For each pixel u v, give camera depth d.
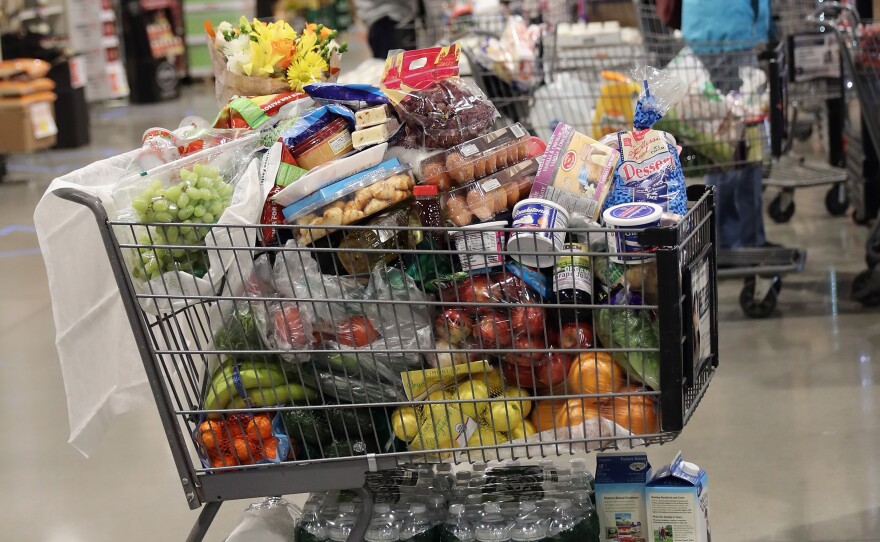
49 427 4.16
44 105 9.63
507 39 4.88
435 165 2.26
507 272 2.20
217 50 2.76
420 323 2.20
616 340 2.13
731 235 5.18
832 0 6.18
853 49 4.72
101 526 3.31
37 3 12.40
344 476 2.21
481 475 2.56
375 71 3.70
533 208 2.18
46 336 5.29
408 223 2.27
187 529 3.25
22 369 4.84
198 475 2.23
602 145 2.33
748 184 5.15
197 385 2.29
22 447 3.98
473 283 2.18
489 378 2.23
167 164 2.25
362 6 7.64
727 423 3.73
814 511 3.05
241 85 2.70
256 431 2.19
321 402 2.25
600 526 2.43
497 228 2.05
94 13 13.65
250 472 2.22
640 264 2.09
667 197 2.25
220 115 2.57
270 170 2.26
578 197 2.28
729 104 4.52
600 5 6.93
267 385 2.21
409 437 2.21
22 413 4.32
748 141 4.60
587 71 4.78
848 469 3.31
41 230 2.23
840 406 3.80
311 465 2.21
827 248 5.91
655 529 2.36
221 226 2.11
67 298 2.29
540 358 2.17
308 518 2.46
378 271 2.21
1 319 5.59
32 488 3.62
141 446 3.96
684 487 2.34
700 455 3.49
